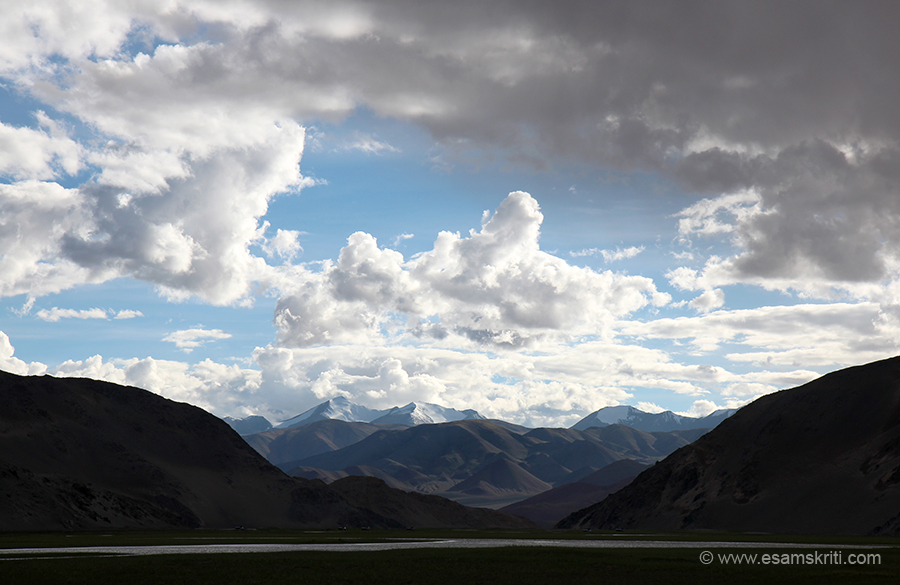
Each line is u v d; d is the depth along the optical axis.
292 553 97.31
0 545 118.25
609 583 67.44
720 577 70.81
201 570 75.44
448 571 75.38
